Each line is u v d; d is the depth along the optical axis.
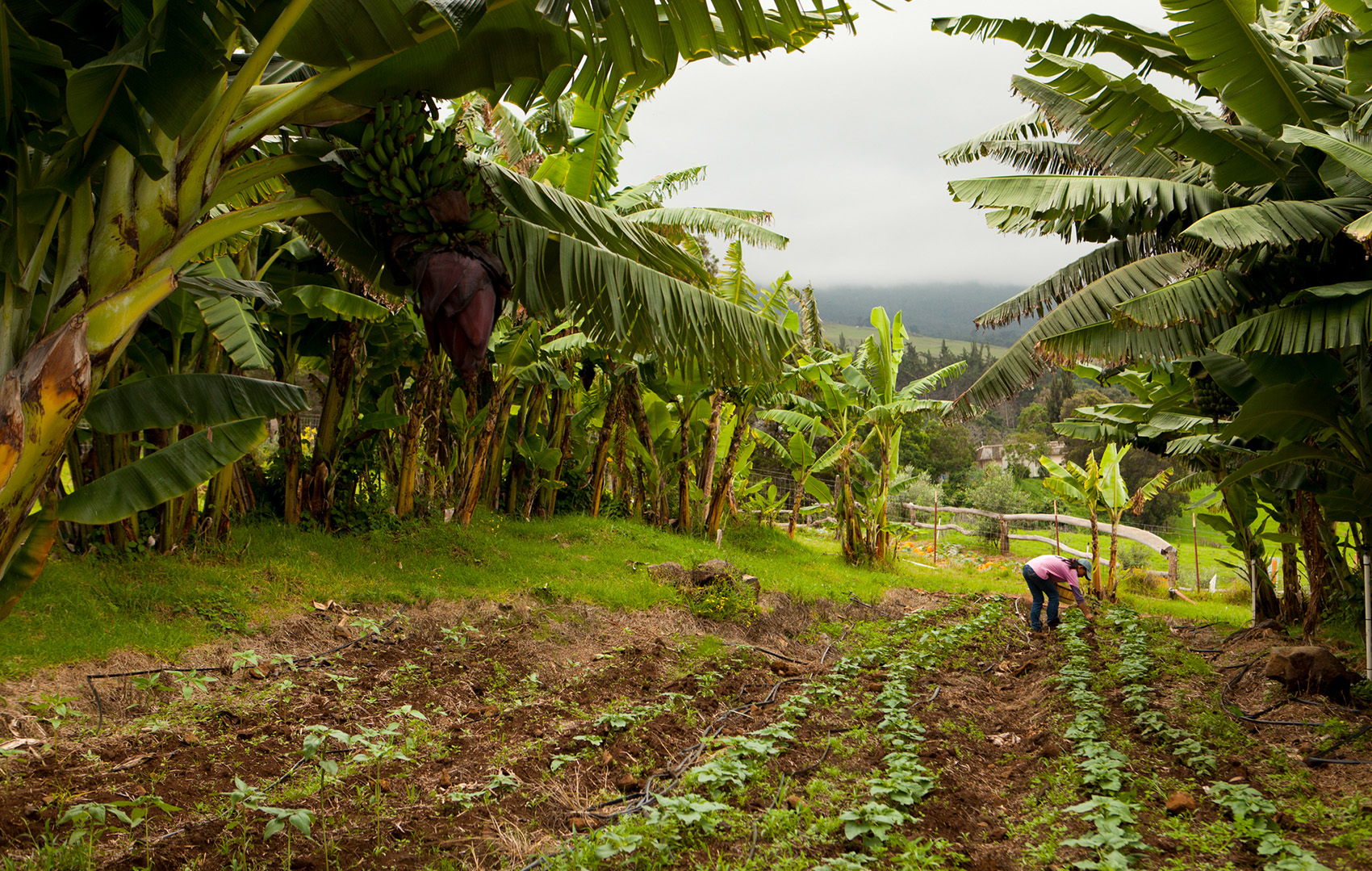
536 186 4.70
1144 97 6.41
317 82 3.50
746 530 18.14
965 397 8.88
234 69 3.79
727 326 5.57
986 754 5.52
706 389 15.93
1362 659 8.06
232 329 7.91
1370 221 5.18
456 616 9.01
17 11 3.12
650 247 5.32
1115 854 3.51
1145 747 5.29
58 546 7.55
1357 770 4.75
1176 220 7.76
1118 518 14.81
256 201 6.36
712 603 10.58
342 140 3.89
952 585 16.12
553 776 4.90
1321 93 6.46
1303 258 7.00
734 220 12.29
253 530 9.41
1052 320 8.21
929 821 4.18
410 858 3.70
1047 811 4.25
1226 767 4.91
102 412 4.24
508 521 13.34
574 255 4.60
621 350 5.08
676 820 3.95
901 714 5.83
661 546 14.12
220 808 4.19
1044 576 10.72
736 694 7.14
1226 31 5.84
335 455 10.16
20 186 3.01
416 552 10.40
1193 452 10.98
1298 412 6.67
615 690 7.14
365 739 4.62
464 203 3.57
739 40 3.88
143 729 5.35
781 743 5.51
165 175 3.12
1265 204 6.25
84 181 2.99
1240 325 6.33
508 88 4.34
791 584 13.02
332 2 3.29
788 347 6.07
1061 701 6.44
